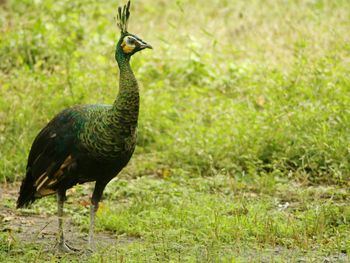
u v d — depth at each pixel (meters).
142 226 11.23
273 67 17.59
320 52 17.11
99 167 10.08
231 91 16.97
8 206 12.52
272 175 13.49
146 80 17.77
